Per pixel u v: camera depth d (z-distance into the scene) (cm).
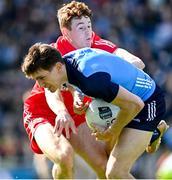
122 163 1831
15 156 3884
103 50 1923
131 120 1816
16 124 4359
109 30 5200
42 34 5219
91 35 2017
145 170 3481
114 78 1758
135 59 2012
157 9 5572
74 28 1986
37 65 1694
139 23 5425
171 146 3622
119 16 5397
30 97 2097
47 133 2009
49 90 1759
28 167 3497
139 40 5184
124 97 1719
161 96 1895
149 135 1864
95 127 1823
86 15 1998
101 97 1722
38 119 2070
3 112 4562
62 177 1973
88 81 1683
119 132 1803
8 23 5475
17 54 5122
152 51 5181
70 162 1944
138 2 5606
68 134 1814
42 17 5378
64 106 1898
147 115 1850
